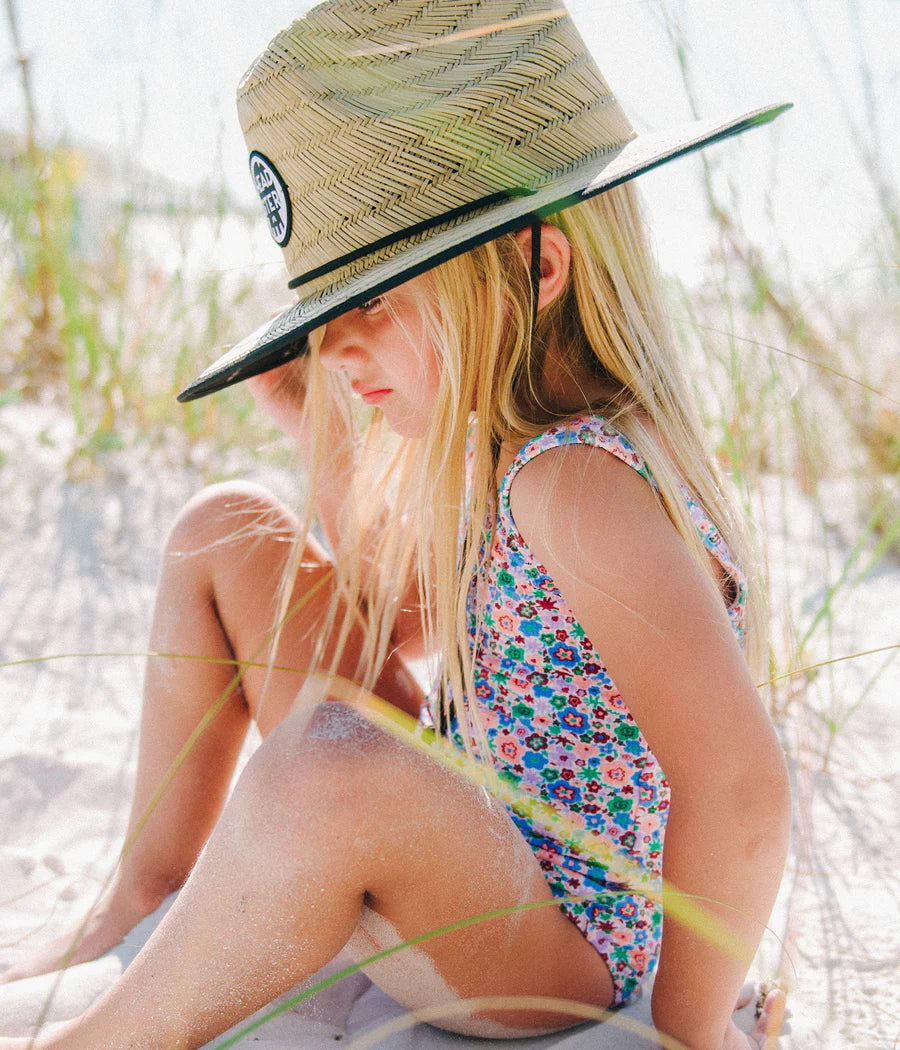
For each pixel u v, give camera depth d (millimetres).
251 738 1777
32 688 1812
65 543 2422
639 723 968
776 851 914
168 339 2992
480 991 1009
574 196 987
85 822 1438
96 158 2891
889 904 1314
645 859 1128
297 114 1108
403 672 1388
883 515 2512
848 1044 1067
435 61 1087
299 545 1241
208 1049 983
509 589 1080
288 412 1465
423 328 1102
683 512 1013
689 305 1778
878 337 2572
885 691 1929
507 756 1128
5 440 2945
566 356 1111
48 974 1132
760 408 1812
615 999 1113
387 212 1078
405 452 1336
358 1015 1105
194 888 926
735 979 941
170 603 1271
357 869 912
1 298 2984
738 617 1094
